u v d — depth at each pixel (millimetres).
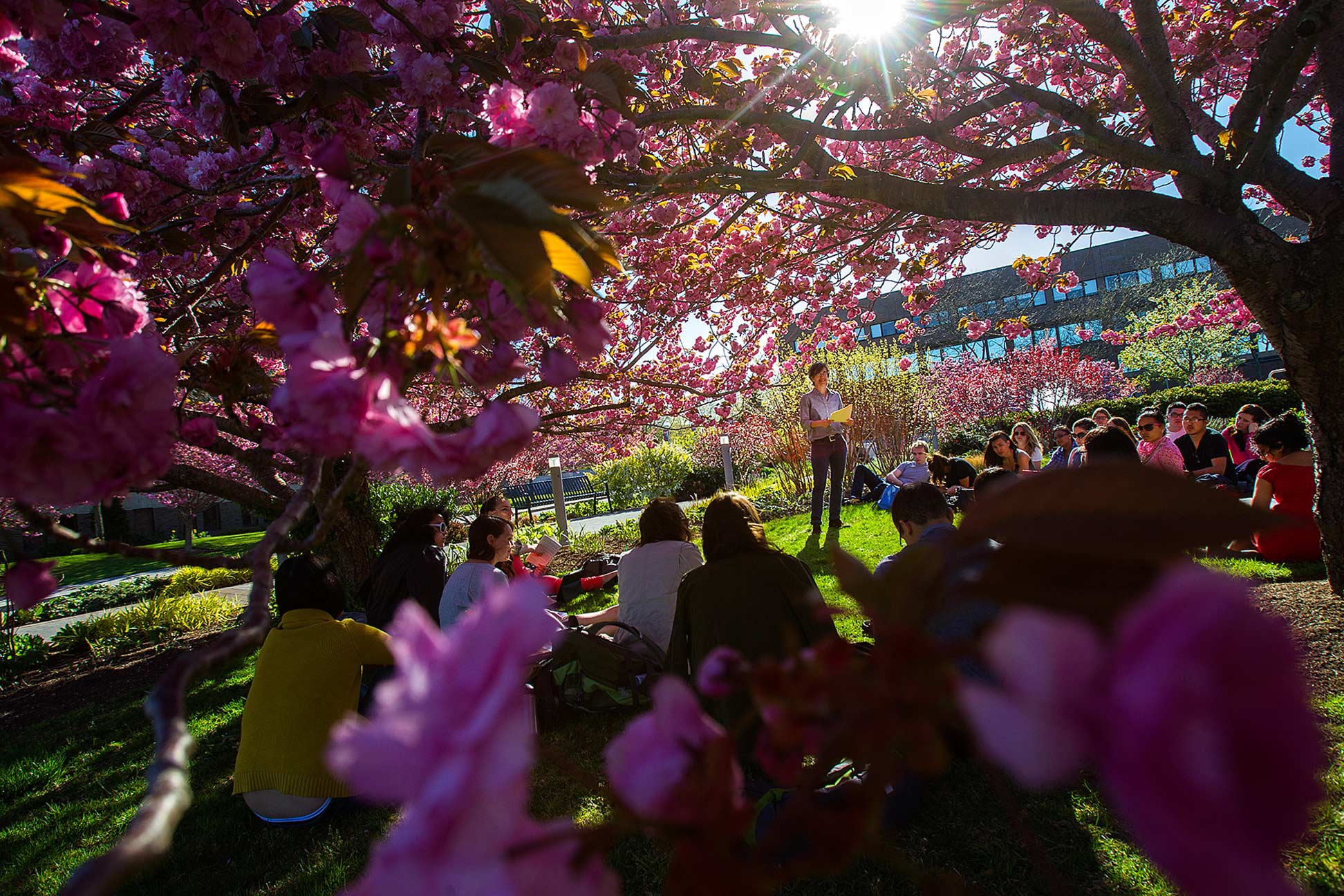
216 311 2408
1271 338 3570
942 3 2904
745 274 5590
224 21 1677
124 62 1948
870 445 12547
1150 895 2035
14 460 594
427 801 258
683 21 3609
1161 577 259
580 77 1487
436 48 1967
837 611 328
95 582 15492
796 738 316
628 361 7227
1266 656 210
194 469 1660
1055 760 231
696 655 2555
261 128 2074
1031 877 2162
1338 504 3611
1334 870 1798
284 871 2855
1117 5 4969
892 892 2180
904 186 3025
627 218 3971
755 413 13930
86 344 705
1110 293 31250
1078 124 3064
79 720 5582
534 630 285
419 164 638
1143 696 210
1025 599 292
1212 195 3223
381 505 8156
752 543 2611
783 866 315
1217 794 201
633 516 16953
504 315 670
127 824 3586
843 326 8961
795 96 3783
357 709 3305
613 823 313
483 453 512
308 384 495
